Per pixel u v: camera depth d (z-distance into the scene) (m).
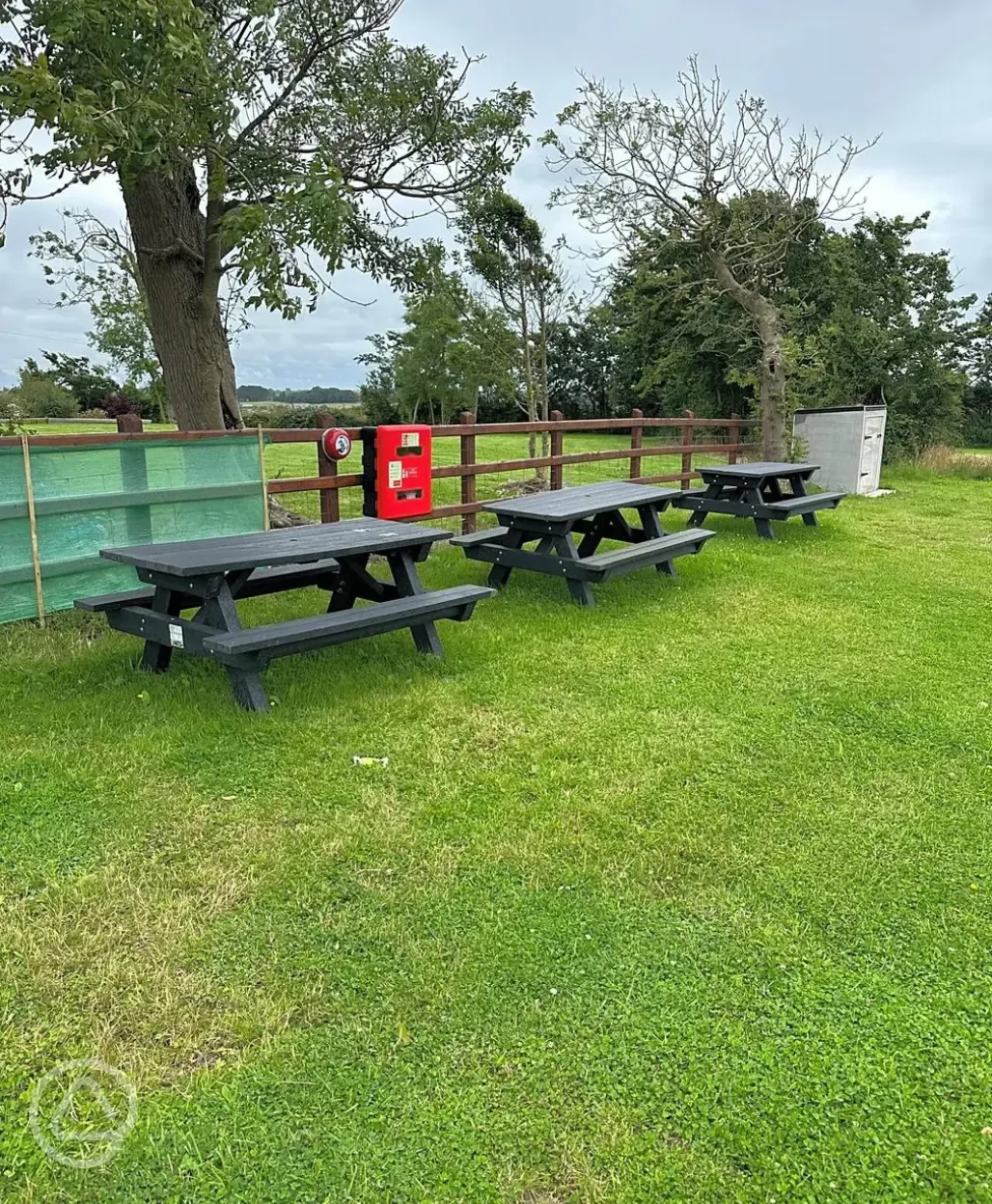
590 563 5.34
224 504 5.71
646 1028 1.87
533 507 5.59
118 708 3.59
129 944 2.12
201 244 7.62
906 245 17.42
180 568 3.28
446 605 4.30
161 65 4.40
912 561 7.10
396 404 30.11
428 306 14.31
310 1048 1.80
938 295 17.33
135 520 5.27
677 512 9.64
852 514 9.76
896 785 3.05
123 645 4.46
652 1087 1.71
